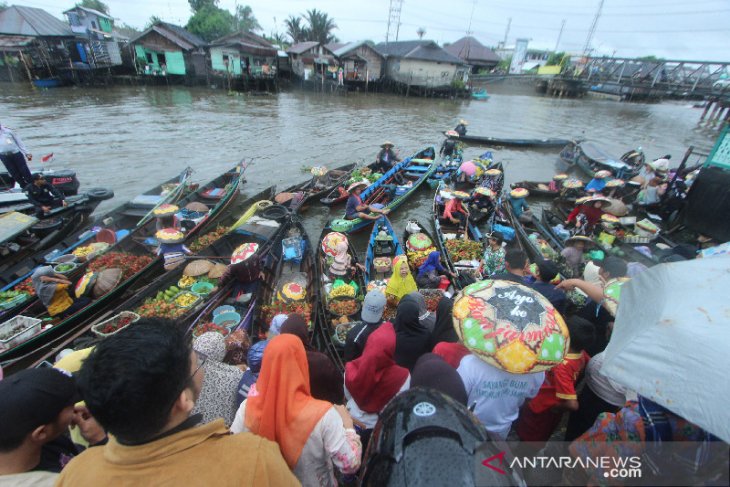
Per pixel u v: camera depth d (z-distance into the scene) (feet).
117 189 44.01
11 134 33.96
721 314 6.22
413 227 32.76
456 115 109.50
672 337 6.16
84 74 113.60
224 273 22.08
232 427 7.27
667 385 5.90
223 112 91.04
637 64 144.15
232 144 64.54
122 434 4.25
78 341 18.71
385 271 26.89
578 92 170.30
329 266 26.21
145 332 4.53
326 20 193.47
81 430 7.79
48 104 85.05
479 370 8.61
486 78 181.06
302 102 116.88
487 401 8.66
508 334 8.04
